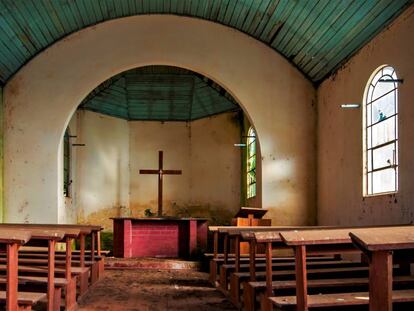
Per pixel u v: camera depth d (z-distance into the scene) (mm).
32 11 9227
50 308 4930
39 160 10648
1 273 6039
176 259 10969
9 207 10539
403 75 7027
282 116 10891
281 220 10672
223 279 7359
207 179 15297
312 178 10820
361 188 8484
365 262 6613
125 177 15430
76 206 14008
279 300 4270
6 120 10672
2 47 9508
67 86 10781
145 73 13594
